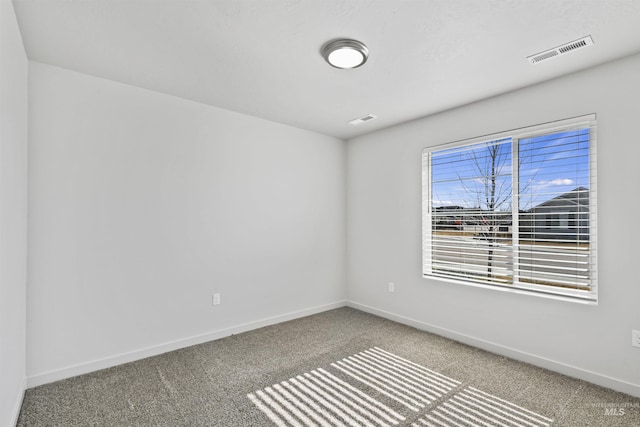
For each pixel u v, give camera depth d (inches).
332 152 168.7
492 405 81.4
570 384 91.0
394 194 149.6
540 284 104.6
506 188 113.1
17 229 74.2
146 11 68.2
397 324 143.9
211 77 99.9
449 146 127.6
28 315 87.7
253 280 137.4
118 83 103.5
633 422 74.3
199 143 121.3
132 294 105.9
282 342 122.5
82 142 96.9
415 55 85.1
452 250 128.8
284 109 128.0
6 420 65.4
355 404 82.1
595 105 91.0
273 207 144.3
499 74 96.3
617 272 87.4
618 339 87.2
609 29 73.1
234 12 68.1
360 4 65.1
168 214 113.8
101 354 99.8
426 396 85.7
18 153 74.5
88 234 97.7
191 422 75.0
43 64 90.9
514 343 108.3
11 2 64.9
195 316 120.3
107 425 73.6
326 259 165.9
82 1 64.9
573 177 96.7
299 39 78.4
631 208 85.1
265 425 73.9
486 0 63.7
